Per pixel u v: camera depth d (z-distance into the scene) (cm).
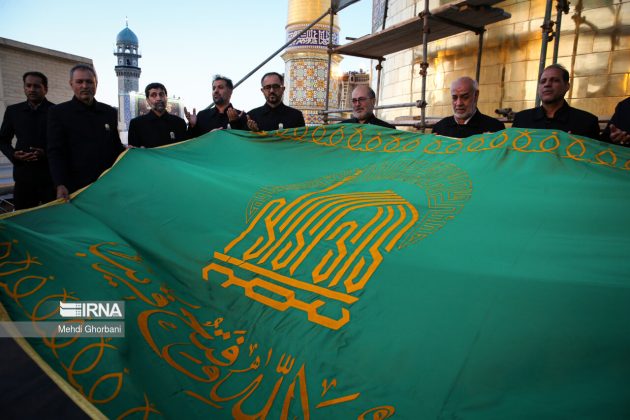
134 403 121
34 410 109
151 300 181
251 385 143
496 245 164
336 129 312
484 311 137
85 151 353
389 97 715
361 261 179
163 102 411
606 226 162
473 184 213
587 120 305
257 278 195
